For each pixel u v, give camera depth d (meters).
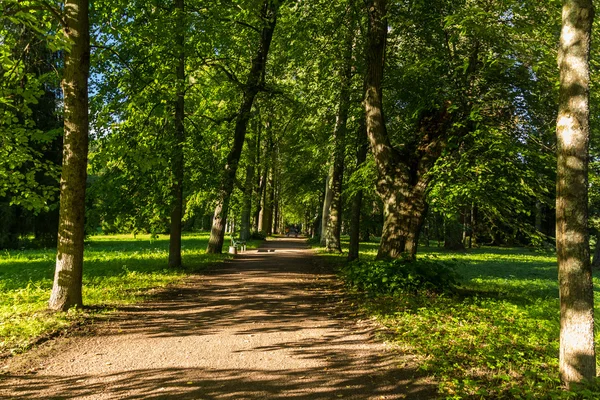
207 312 8.30
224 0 13.41
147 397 4.27
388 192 11.65
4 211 22.17
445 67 11.63
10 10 6.49
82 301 8.25
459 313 7.93
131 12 12.66
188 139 14.04
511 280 14.91
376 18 11.74
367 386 4.63
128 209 13.12
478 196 9.92
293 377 4.88
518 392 4.27
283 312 8.38
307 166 30.08
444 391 4.46
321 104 17.14
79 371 4.98
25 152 9.21
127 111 13.02
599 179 10.57
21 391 4.37
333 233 24.31
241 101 19.28
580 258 4.41
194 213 18.30
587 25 4.39
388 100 13.73
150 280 11.84
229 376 4.89
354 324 7.47
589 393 3.95
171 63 13.13
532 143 11.01
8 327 6.35
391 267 10.27
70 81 7.59
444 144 10.91
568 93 4.42
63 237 7.71
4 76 8.65
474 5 10.98
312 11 14.62
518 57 10.31
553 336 6.72
